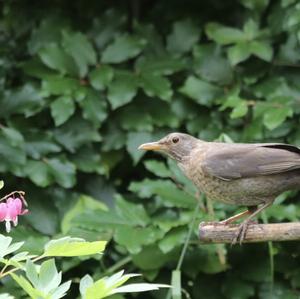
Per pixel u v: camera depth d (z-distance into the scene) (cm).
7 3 1194
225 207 988
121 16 1159
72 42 1073
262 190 833
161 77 1053
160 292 985
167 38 1134
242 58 1027
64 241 586
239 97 1033
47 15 1167
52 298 552
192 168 866
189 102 1083
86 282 572
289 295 987
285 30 1062
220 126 1062
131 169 1120
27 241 943
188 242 920
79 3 1188
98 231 945
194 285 1015
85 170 1054
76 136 1062
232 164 830
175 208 1005
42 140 1038
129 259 974
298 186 845
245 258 1005
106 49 1084
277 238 779
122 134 1079
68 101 1018
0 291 948
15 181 1048
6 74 1120
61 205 1040
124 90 1034
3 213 618
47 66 1085
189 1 1187
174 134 884
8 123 1050
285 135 1012
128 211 965
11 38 1178
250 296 996
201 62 1086
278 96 1023
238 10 1168
